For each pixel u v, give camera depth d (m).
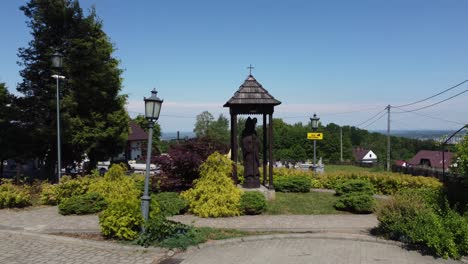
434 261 8.05
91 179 15.46
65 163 25.77
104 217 9.44
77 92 23.56
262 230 10.60
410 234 8.84
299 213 12.98
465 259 8.09
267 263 7.92
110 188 14.13
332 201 14.98
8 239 9.55
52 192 14.45
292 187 17.30
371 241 9.57
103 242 9.03
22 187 15.20
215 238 9.60
